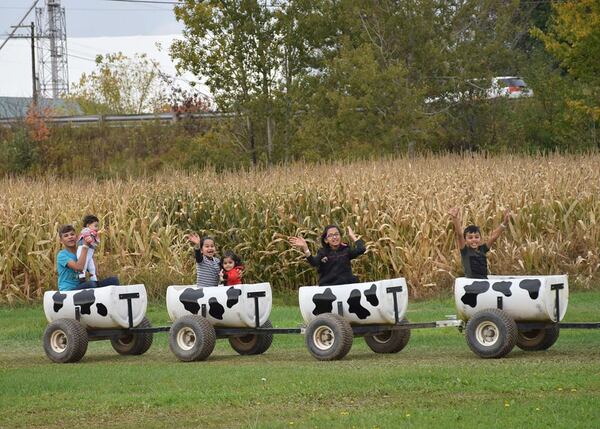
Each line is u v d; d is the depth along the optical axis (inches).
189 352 796.0
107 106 4119.1
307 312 789.2
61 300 845.2
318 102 2313.0
